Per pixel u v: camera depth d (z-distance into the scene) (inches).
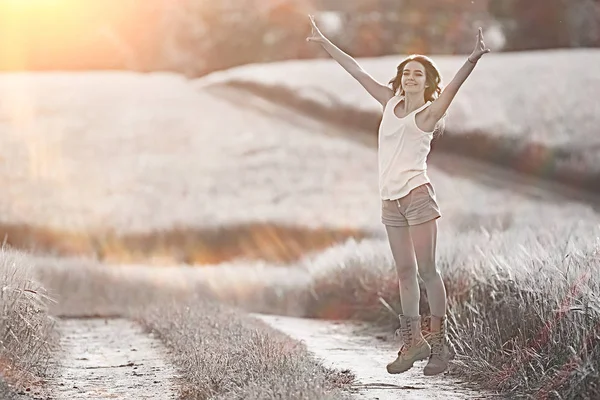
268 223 1392.7
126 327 638.5
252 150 1833.2
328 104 2058.3
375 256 718.5
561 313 350.3
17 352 381.7
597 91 1866.4
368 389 359.9
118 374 403.9
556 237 588.1
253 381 326.3
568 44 2667.3
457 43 2696.9
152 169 1715.1
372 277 679.7
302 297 773.3
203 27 3132.4
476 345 396.8
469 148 1706.4
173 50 3184.1
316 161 1770.4
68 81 2500.0
